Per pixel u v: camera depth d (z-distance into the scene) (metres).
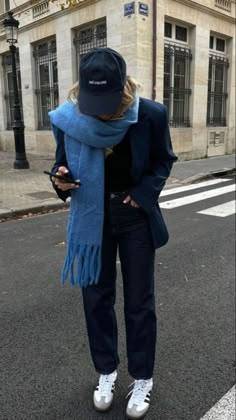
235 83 16.53
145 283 2.20
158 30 12.58
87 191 2.03
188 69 14.52
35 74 16.31
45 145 16.20
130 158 2.01
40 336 3.07
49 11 14.47
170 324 3.26
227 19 15.29
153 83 12.70
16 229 6.26
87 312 2.29
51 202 7.79
